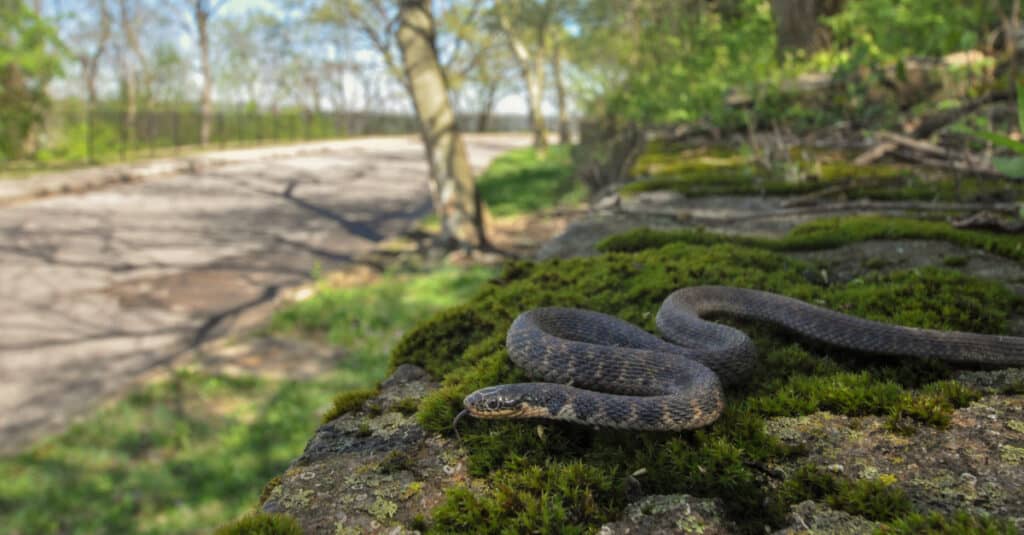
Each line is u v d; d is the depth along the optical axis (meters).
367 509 1.67
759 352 2.56
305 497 1.74
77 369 9.78
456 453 1.92
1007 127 7.04
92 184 23.41
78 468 7.22
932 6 9.20
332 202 23.67
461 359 2.66
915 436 1.83
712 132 12.16
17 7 29.28
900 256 3.81
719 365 2.26
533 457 1.81
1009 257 3.69
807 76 10.62
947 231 4.19
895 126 9.09
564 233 5.48
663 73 13.98
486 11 41.25
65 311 12.00
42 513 6.36
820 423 1.94
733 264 3.67
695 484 1.68
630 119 17.53
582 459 1.80
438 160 16.50
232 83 67.50
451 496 1.63
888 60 9.31
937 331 2.40
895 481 1.64
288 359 10.34
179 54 60.47
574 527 1.49
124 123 45.75
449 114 16.55
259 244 17.39
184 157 32.81
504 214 22.03
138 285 13.59
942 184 6.36
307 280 14.45
